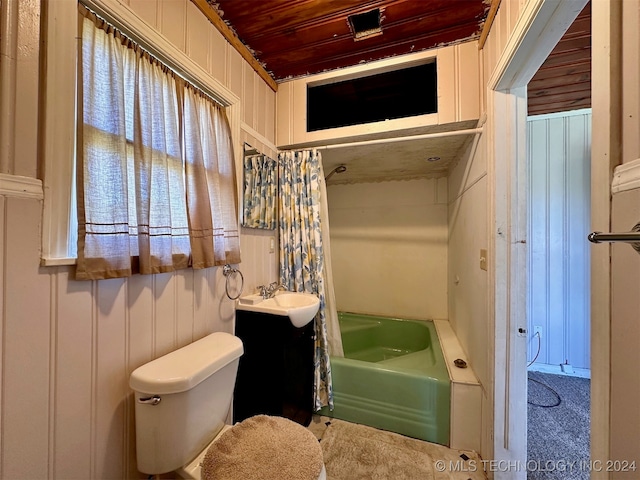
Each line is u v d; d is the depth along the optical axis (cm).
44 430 73
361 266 303
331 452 149
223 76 143
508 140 127
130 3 94
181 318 117
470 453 149
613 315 53
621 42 52
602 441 55
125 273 89
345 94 196
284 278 194
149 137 101
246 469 81
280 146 200
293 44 161
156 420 88
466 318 188
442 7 134
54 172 75
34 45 72
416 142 186
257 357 148
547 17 87
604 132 56
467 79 156
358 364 178
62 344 77
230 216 145
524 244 125
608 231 55
